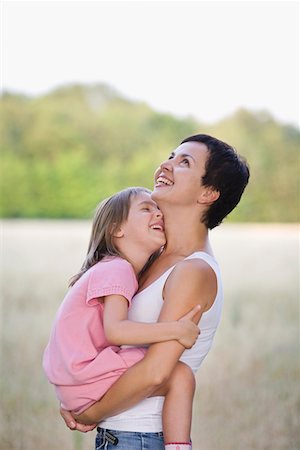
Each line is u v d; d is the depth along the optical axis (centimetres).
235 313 1350
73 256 2152
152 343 323
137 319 345
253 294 1617
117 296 338
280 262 2152
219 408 787
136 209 364
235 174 362
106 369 330
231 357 1032
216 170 359
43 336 1130
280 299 1525
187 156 362
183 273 335
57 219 3291
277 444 690
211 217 363
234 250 2375
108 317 334
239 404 803
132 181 3288
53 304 1413
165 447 329
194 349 347
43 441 689
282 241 2589
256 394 836
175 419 327
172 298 331
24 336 1119
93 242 370
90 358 335
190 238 360
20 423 718
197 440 703
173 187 359
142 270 368
